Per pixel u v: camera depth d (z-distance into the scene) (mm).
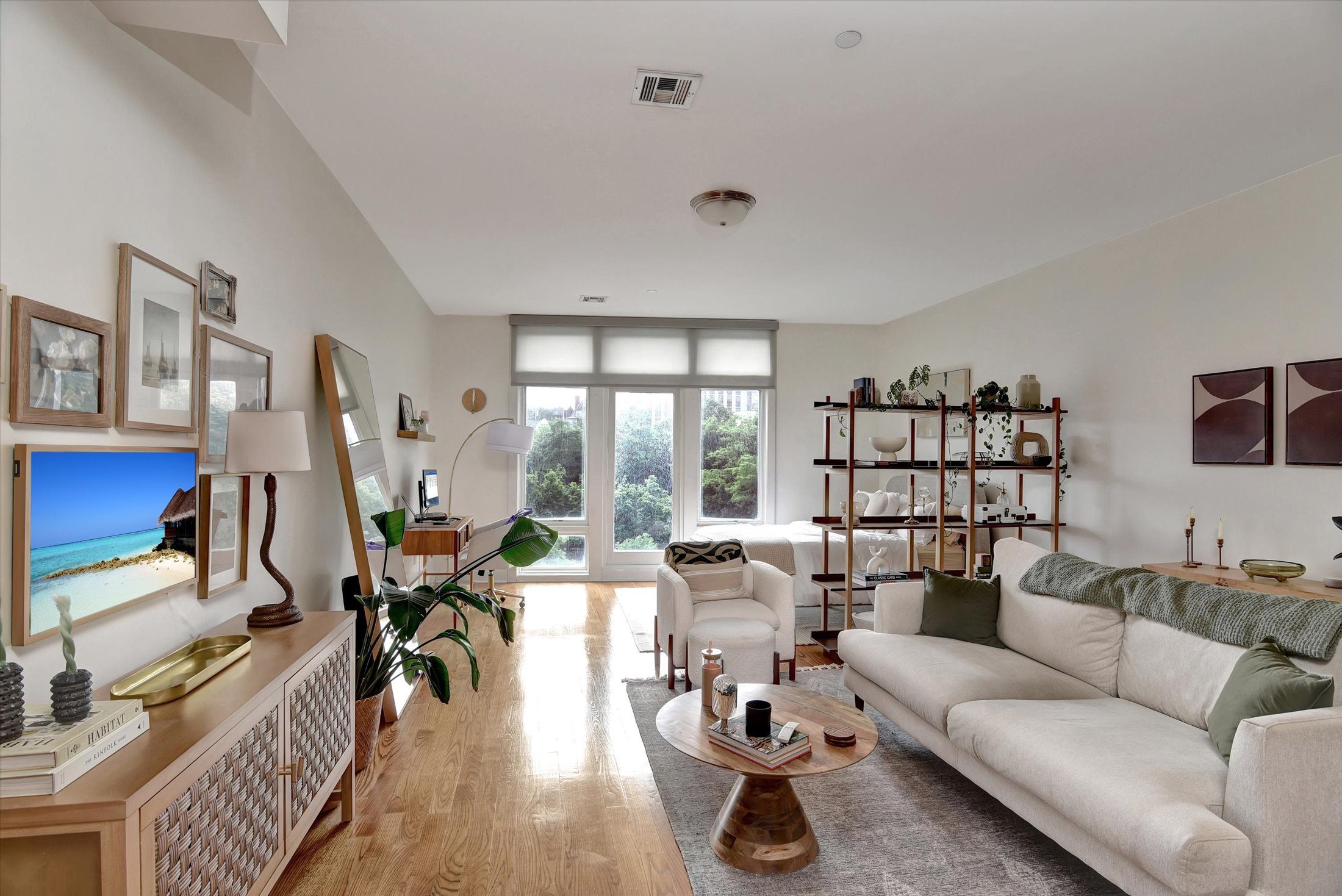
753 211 4066
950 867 2270
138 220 1830
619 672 4324
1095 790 1925
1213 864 1637
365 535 3779
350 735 2480
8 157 1377
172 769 1286
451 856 2326
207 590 2172
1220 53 2441
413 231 4445
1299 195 3523
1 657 1235
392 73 2572
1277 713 1905
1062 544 5137
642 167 3430
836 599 5652
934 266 5328
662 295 6320
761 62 2492
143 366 1819
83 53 1608
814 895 2125
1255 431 3730
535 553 3457
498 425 6578
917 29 2285
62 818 1132
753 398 7625
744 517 7590
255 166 2572
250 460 2113
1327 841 1717
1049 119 2930
